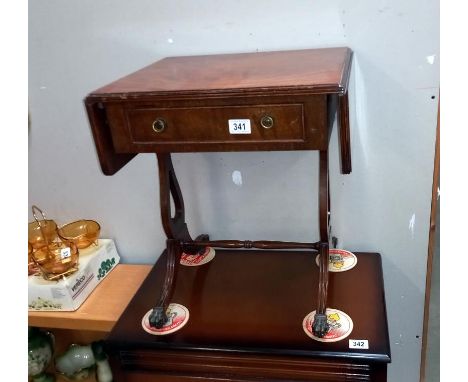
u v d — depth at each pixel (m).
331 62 0.94
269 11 1.12
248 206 1.31
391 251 1.29
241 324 1.03
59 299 1.25
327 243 1.06
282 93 0.80
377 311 1.03
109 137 0.92
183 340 1.00
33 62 1.26
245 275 1.20
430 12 1.05
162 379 1.04
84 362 1.49
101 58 1.23
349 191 1.24
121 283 1.36
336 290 1.11
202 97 0.83
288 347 0.95
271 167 1.25
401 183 1.21
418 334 1.37
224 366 1.00
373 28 1.08
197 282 1.18
